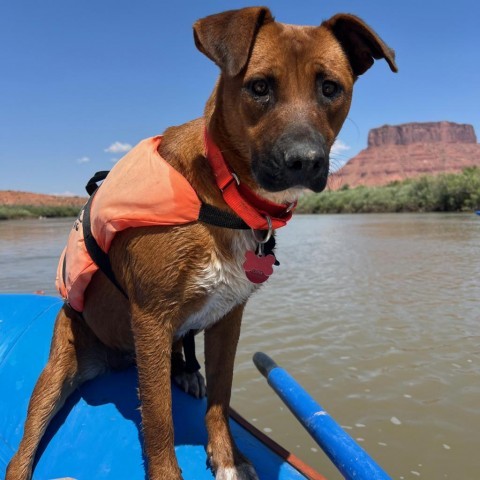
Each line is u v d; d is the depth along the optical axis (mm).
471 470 812
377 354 1257
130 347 574
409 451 861
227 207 448
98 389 574
